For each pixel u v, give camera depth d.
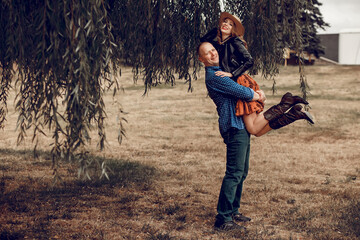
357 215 5.11
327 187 6.85
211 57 4.32
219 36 4.44
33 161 8.72
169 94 26.98
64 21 3.36
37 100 3.47
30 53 3.52
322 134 13.62
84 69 3.15
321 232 4.50
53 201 5.62
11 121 16.08
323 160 9.38
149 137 12.92
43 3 3.32
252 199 5.98
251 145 11.54
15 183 6.67
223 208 4.46
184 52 5.56
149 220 4.89
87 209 5.29
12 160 8.79
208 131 14.41
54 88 3.24
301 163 9.05
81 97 3.21
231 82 4.18
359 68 40.19
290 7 4.96
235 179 4.38
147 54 4.91
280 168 8.48
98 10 3.33
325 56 53.97
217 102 4.39
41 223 4.61
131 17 4.51
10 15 3.25
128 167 8.14
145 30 4.71
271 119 4.20
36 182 6.77
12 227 4.46
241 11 5.70
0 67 4.48
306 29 5.06
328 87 29.89
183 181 7.08
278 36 5.33
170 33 5.31
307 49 42.28
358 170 8.34
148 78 5.12
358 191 6.54
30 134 13.01
